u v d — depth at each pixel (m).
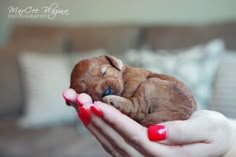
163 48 1.23
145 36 1.28
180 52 1.07
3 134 0.97
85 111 0.36
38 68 1.11
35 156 0.89
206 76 0.99
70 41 1.31
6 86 1.16
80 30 1.32
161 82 0.36
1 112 1.16
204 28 1.21
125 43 1.28
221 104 0.92
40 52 1.23
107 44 1.28
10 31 1.43
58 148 0.89
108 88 0.35
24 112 1.15
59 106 1.06
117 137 0.38
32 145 0.91
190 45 1.19
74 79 0.36
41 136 0.95
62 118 1.06
